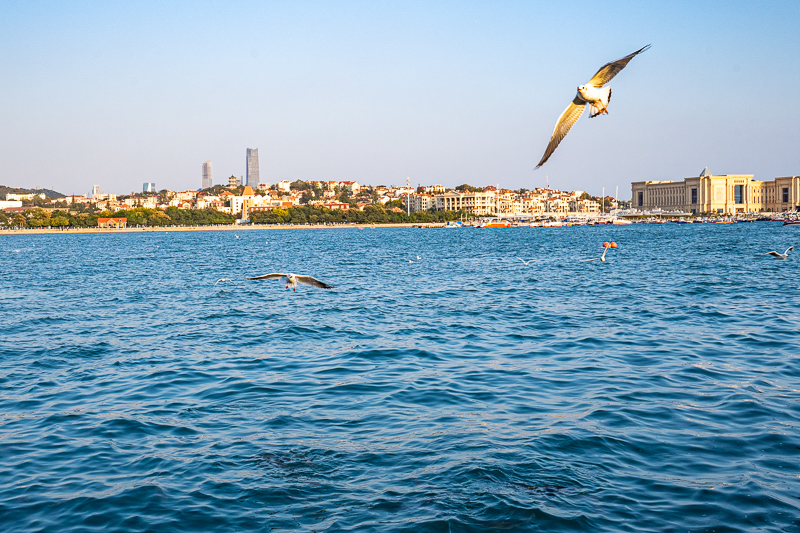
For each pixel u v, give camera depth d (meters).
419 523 13.15
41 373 25.23
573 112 8.10
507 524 13.02
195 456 16.48
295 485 14.88
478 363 25.34
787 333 29.62
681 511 13.26
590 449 16.20
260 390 22.11
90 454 16.73
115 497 14.38
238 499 14.31
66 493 14.62
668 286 50.44
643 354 26.09
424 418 18.89
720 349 26.72
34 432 18.34
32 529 13.20
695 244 123.62
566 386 21.67
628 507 13.48
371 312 39.59
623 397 20.16
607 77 7.95
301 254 115.38
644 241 142.88
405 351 27.84
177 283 61.84
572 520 13.05
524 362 25.28
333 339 31.08
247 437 17.73
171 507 13.98
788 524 12.69
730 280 53.59
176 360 27.06
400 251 118.25
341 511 13.75
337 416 19.27
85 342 31.44
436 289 52.31
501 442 16.83
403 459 16.06
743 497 13.65
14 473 15.66
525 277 61.28
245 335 32.56
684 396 20.14
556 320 35.06
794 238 144.75
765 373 22.69
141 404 20.86
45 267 88.19
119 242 193.38
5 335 33.75
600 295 45.75
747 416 18.12
